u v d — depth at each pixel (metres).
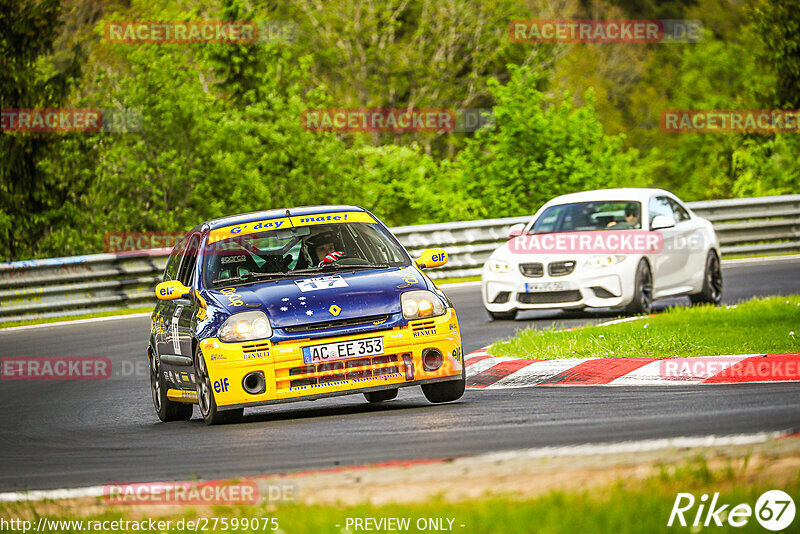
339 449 22.94
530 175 108.06
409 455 21.22
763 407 24.16
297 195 120.56
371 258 31.56
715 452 18.12
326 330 28.00
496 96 111.12
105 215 106.50
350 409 31.19
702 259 52.19
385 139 174.62
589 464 18.06
